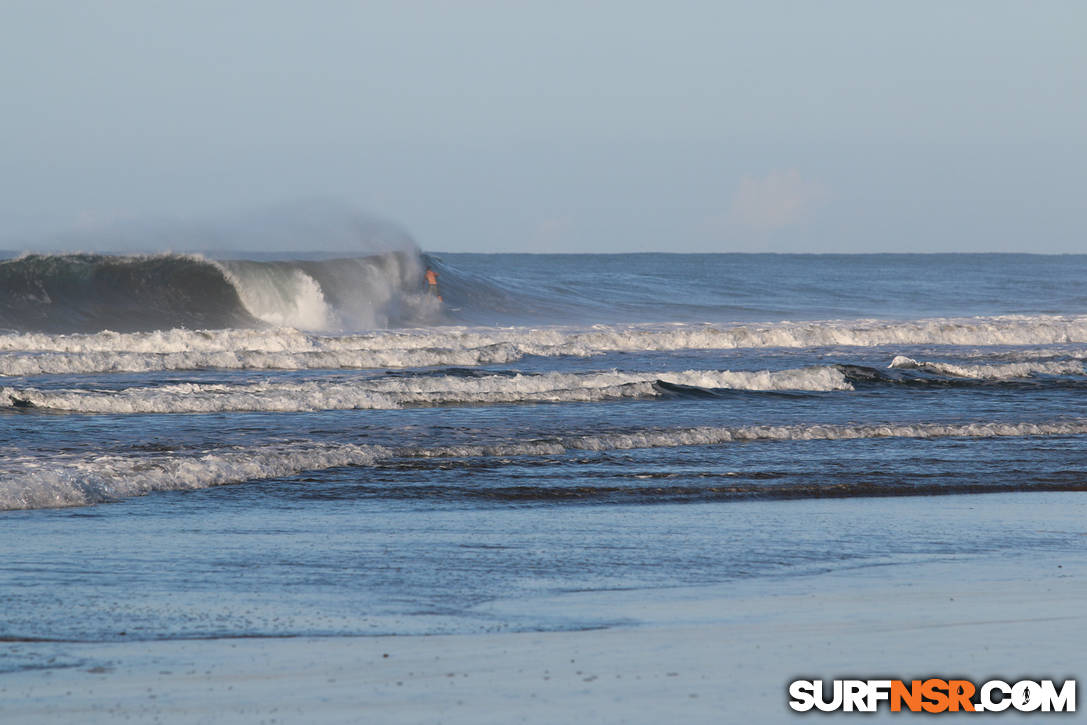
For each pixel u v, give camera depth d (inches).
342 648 870.4
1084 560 1262.3
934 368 3668.8
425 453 2047.2
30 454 1973.4
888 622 940.0
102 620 965.8
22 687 760.3
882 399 3065.9
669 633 911.0
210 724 673.0
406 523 1485.0
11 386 3041.3
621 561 1246.3
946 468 1979.6
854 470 1946.4
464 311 6343.5
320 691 741.9
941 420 2625.5
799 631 908.6
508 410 2753.4
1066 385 3398.1
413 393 2842.0
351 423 2471.7
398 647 872.3
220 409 2689.5
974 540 1382.9
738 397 3061.0
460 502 1648.6
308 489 1739.7
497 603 1042.1
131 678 782.5
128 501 1630.2
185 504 1615.4
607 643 876.6
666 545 1339.8
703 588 1110.4
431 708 697.6
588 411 2738.7
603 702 705.6
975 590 1088.8
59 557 1238.9
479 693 730.8
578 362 3976.4
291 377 3373.5
